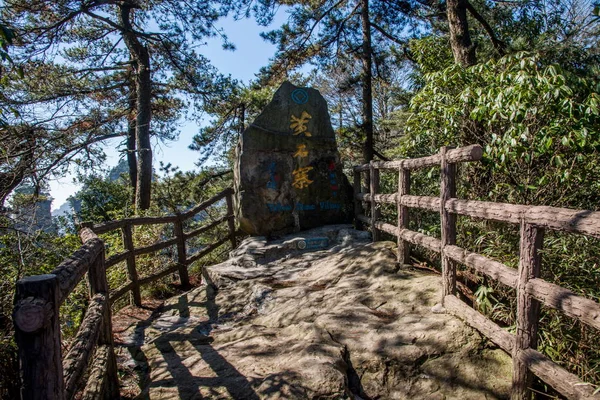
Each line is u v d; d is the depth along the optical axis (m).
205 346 3.62
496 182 3.78
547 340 2.73
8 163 4.65
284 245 6.07
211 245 6.98
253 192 6.62
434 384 2.77
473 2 8.40
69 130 6.64
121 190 15.48
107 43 13.40
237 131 13.85
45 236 4.61
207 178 13.73
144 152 12.48
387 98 14.26
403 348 3.02
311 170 6.96
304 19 9.26
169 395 2.79
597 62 6.49
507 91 3.30
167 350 3.64
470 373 2.79
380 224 5.26
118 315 4.90
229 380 2.90
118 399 2.96
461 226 3.92
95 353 2.83
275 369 2.96
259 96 12.45
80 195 14.42
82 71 12.16
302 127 6.97
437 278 3.97
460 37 5.75
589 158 3.19
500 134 3.90
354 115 14.84
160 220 5.68
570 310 1.98
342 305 3.84
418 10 8.84
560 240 2.90
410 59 9.13
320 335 3.33
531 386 2.41
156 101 15.55
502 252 3.31
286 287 4.77
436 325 3.17
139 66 12.43
